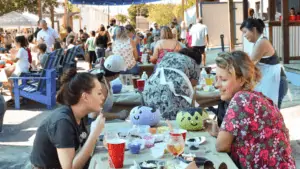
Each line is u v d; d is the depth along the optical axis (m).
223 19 22.30
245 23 5.11
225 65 2.78
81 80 2.89
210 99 5.20
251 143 2.69
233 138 2.73
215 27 22.31
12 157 5.62
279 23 12.05
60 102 2.99
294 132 6.23
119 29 8.50
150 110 3.74
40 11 18.17
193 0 30.66
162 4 45.12
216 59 2.85
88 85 2.88
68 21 28.06
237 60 2.78
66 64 11.27
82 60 21.59
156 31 13.25
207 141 3.19
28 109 8.93
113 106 5.45
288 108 7.77
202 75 5.93
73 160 2.78
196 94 5.12
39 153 2.90
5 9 36.41
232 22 14.23
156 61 8.04
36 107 9.12
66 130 2.79
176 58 4.65
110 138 3.00
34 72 9.93
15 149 5.99
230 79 2.78
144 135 3.30
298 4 16.05
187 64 4.62
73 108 2.93
